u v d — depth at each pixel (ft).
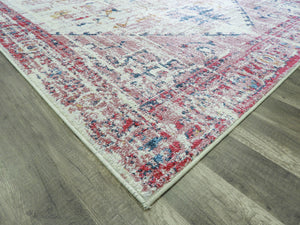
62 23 6.24
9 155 3.02
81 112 3.62
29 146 3.14
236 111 3.77
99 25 6.22
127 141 3.20
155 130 3.37
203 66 4.79
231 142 3.30
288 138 3.42
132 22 6.44
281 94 4.24
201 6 7.63
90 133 3.29
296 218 2.50
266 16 7.12
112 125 3.42
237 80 4.45
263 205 2.60
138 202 2.58
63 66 4.62
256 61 5.03
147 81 4.31
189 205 2.57
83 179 2.77
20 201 2.55
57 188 2.68
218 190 2.72
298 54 5.36
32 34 5.67
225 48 5.43
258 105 3.95
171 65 4.78
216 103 3.91
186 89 4.17
